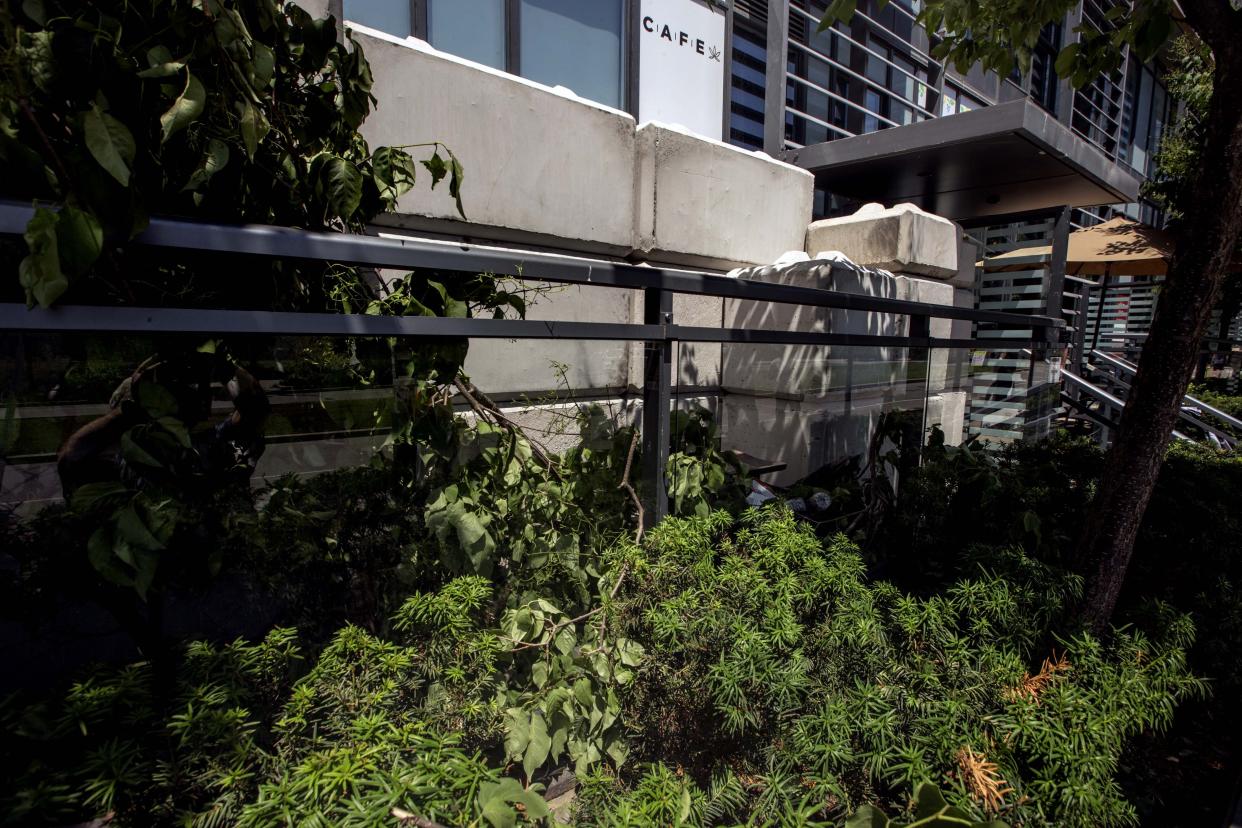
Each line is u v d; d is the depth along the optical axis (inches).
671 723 78.6
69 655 67.1
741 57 287.3
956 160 231.8
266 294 75.2
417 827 49.6
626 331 96.7
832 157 242.2
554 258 86.8
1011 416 226.1
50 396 64.7
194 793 53.7
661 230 179.6
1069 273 363.3
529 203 150.6
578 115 157.3
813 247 227.9
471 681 71.6
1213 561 128.7
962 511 140.3
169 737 53.7
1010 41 149.3
